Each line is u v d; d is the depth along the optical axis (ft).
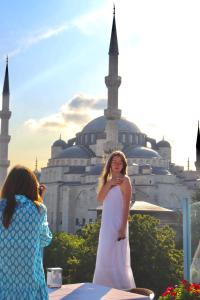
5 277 23.54
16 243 23.57
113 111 357.82
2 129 456.45
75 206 506.89
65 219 505.66
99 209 261.03
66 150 583.58
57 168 551.59
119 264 39.22
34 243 23.93
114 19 366.02
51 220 531.91
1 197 25.25
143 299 29.68
